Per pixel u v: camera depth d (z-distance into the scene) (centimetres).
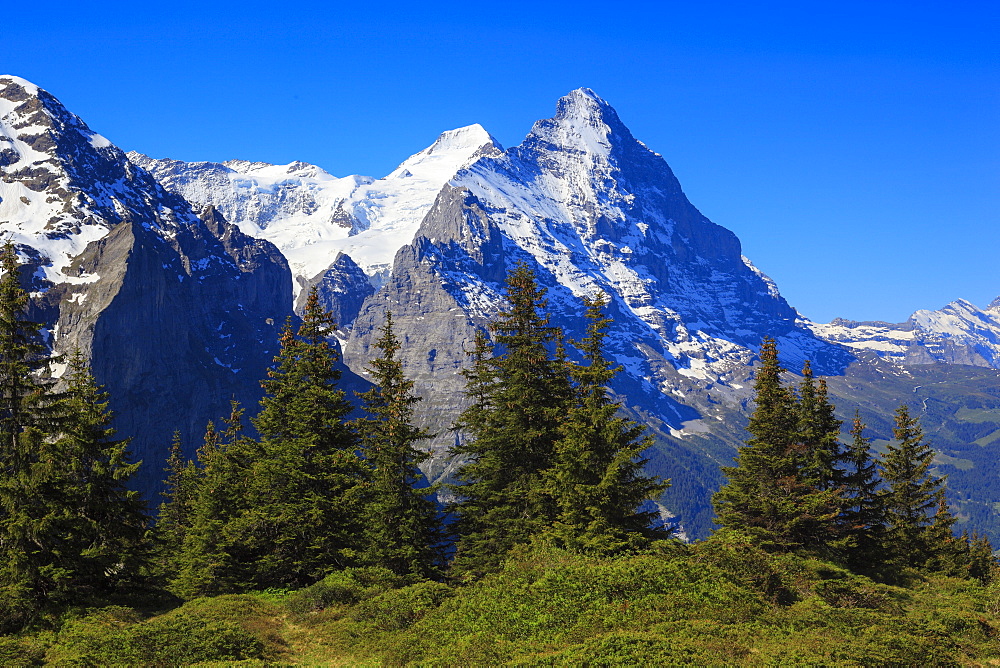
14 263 5394
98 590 5262
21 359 5353
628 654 3716
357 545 6481
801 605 4641
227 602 5184
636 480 6044
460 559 6425
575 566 5062
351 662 4181
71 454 5266
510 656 3916
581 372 6269
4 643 4134
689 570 4862
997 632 4666
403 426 6612
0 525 4997
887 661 3822
